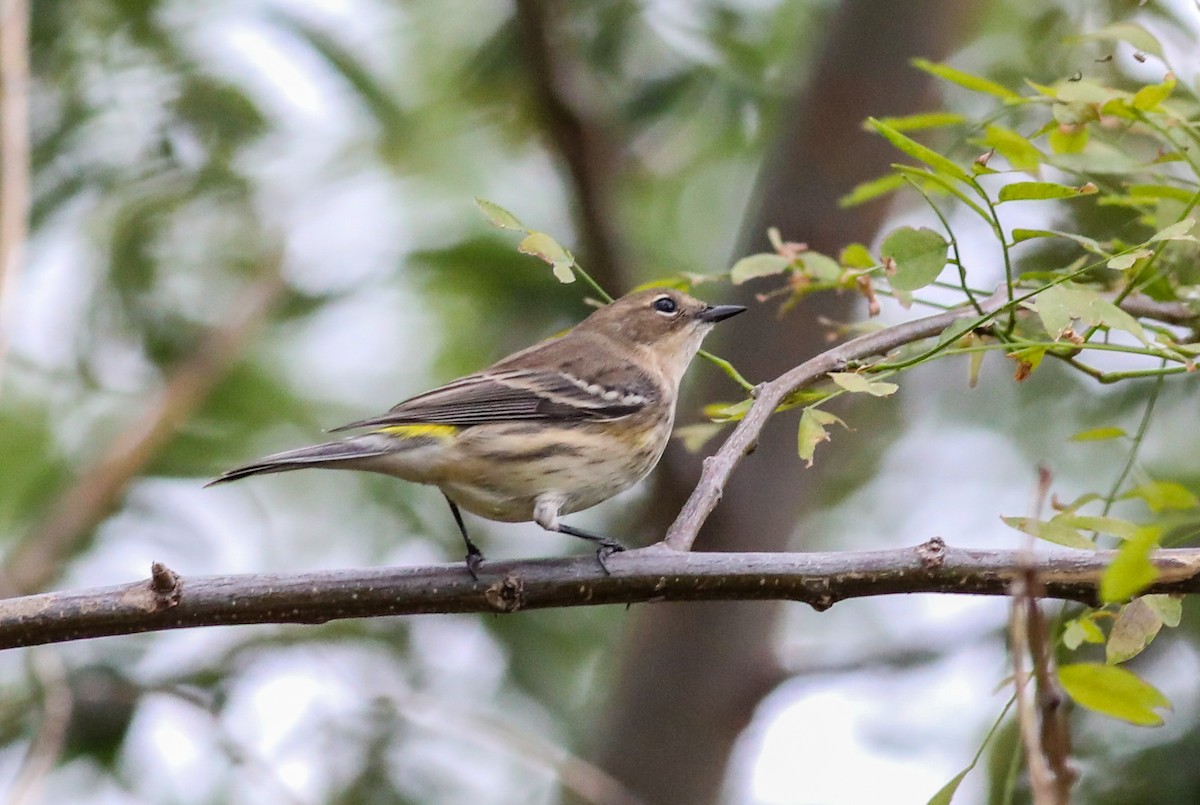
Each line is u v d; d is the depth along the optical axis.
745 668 13.30
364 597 7.71
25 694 12.98
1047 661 5.02
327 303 15.35
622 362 10.90
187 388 14.32
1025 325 8.77
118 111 13.84
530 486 9.77
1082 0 12.97
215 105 13.96
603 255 13.05
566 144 12.63
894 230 8.01
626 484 10.45
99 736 12.76
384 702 12.66
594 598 7.79
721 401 13.23
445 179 15.80
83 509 13.62
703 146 15.43
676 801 13.12
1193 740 10.83
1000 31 14.48
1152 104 8.13
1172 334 8.49
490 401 9.87
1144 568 5.32
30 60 13.64
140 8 13.79
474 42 15.25
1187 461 13.24
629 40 14.05
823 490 16.05
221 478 8.73
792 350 13.24
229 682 13.19
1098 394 14.00
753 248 13.62
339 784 12.95
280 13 14.10
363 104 14.45
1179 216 8.80
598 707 14.27
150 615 7.50
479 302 15.48
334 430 9.80
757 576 7.62
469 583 7.77
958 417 15.90
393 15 15.25
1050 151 9.41
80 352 14.88
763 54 14.58
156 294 14.89
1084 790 10.85
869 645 13.87
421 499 15.16
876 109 13.50
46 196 13.64
